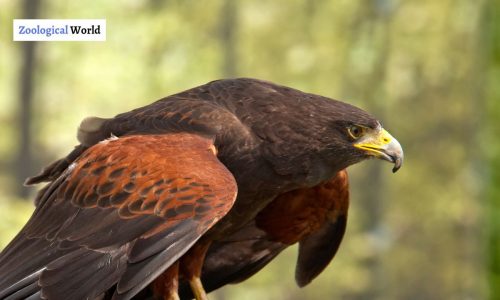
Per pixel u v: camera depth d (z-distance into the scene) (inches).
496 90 742.5
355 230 723.4
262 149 257.6
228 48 655.8
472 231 737.0
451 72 740.0
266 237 297.0
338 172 278.5
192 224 220.2
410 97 733.3
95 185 231.0
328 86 697.0
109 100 623.8
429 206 737.0
